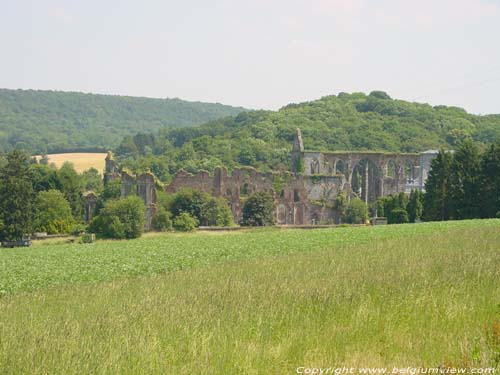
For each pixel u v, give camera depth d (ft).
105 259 147.33
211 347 49.42
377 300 65.00
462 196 329.93
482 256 96.48
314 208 441.68
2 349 48.88
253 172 441.68
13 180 306.35
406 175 536.83
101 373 43.88
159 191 425.28
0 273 123.24
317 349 48.49
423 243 142.10
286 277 86.58
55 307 76.28
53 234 337.11
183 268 126.00
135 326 55.88
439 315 57.77
